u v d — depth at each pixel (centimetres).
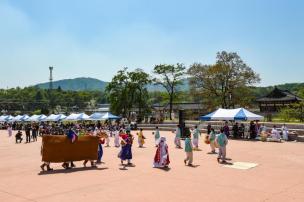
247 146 2720
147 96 6919
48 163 1661
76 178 1452
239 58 5569
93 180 1405
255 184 1300
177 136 2730
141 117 6850
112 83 6738
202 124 4822
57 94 16100
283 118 4869
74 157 1719
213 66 5622
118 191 1202
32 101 14450
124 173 1565
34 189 1246
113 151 2541
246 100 5625
